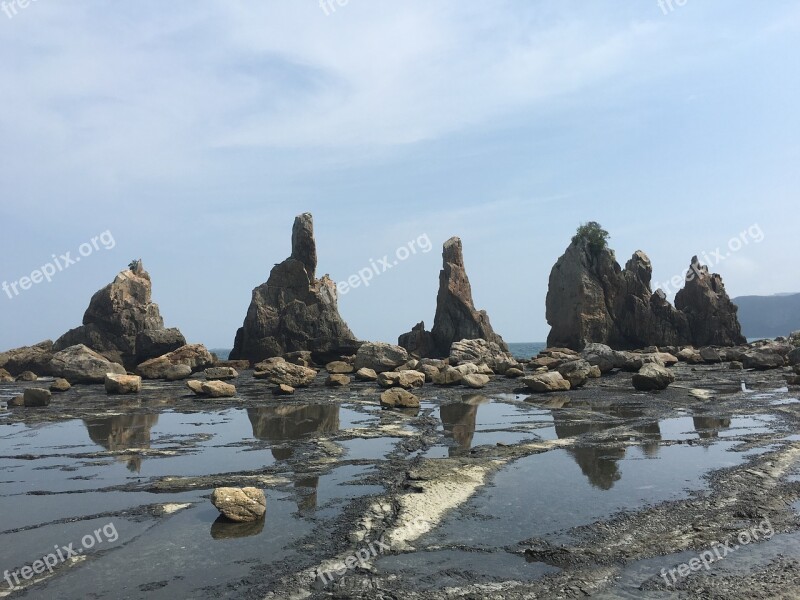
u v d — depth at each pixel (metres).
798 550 9.07
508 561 8.94
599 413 24.69
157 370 49.62
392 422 23.39
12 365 56.75
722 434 19.06
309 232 72.06
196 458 17.16
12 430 22.84
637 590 7.86
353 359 56.88
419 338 77.62
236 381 45.94
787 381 34.50
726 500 11.76
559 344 81.75
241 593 8.04
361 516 11.22
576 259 81.44
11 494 13.35
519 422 22.77
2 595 8.13
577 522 10.67
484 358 52.34
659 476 13.90
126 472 15.47
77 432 22.22
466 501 12.10
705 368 47.69
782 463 14.64
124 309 61.22
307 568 8.83
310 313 68.88
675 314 79.19
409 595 7.83
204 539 10.20
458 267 79.88
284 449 18.28
